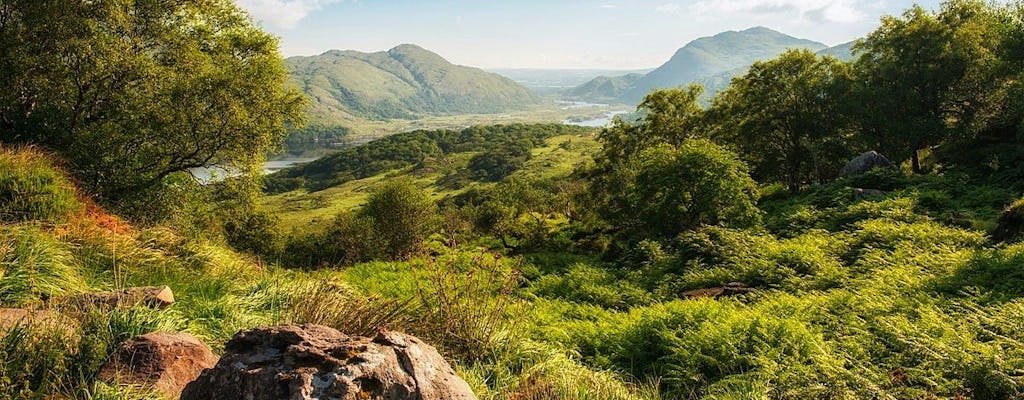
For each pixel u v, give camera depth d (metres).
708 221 24.72
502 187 54.25
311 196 162.88
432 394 3.14
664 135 46.09
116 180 17.75
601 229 34.59
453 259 8.27
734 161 25.73
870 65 38.09
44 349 4.09
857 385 6.48
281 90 21.02
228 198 23.05
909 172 33.16
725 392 6.88
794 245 17.11
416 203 32.09
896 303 9.76
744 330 8.55
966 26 34.03
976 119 33.16
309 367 2.97
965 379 6.24
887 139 35.75
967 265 11.66
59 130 17.09
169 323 5.34
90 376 4.05
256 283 8.52
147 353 4.22
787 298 11.61
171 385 4.04
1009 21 35.44
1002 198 20.95
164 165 19.31
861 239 17.05
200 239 12.60
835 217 21.50
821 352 7.49
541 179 121.25
